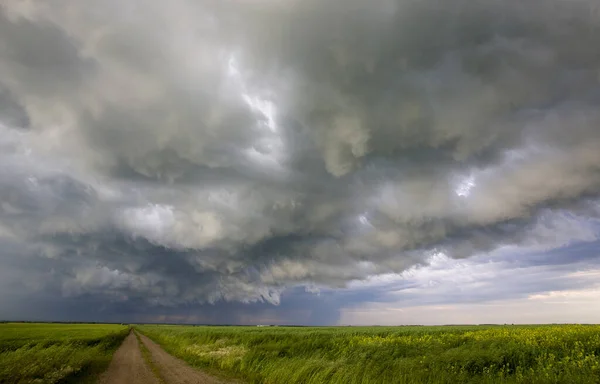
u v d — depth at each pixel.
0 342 27.86
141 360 21.83
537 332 23.38
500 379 11.77
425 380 12.29
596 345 15.76
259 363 16.86
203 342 32.28
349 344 21.52
